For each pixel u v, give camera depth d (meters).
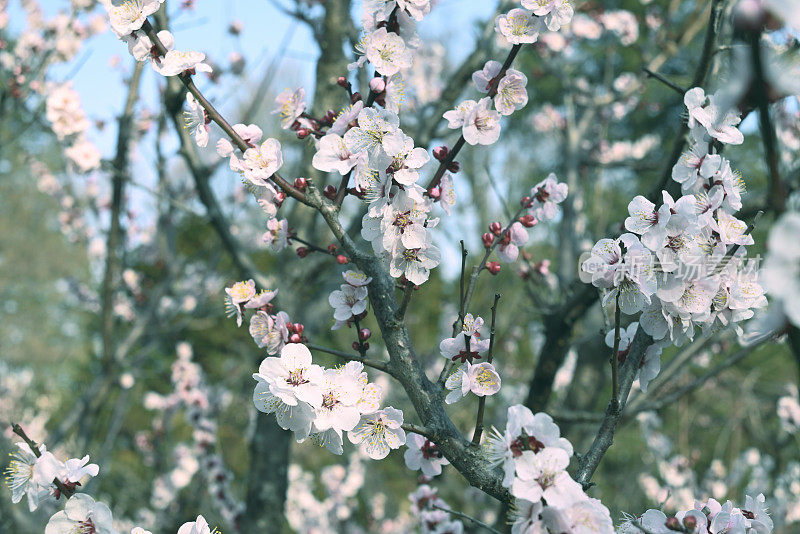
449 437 1.51
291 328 1.67
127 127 3.84
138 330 4.67
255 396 1.55
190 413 5.46
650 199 2.18
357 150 1.59
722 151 1.76
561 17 1.63
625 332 1.76
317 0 4.14
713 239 1.56
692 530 1.49
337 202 1.70
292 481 7.02
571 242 4.61
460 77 3.84
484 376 1.54
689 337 1.57
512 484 1.28
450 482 5.40
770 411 7.00
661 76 2.09
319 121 1.80
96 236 6.95
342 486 6.66
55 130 3.75
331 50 3.81
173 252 5.26
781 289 0.87
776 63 0.97
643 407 3.13
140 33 1.66
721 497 6.56
